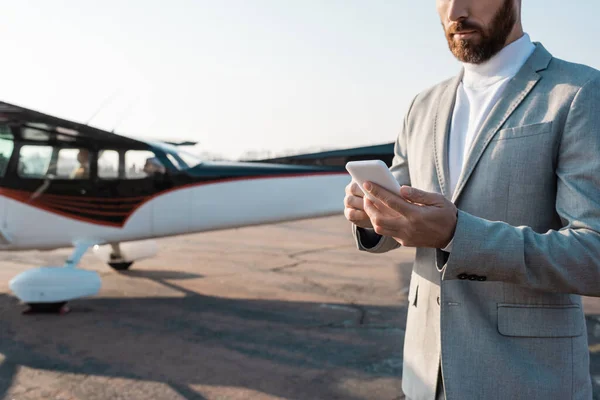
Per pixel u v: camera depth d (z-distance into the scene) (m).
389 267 6.97
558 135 0.92
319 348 3.78
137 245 6.60
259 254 7.98
